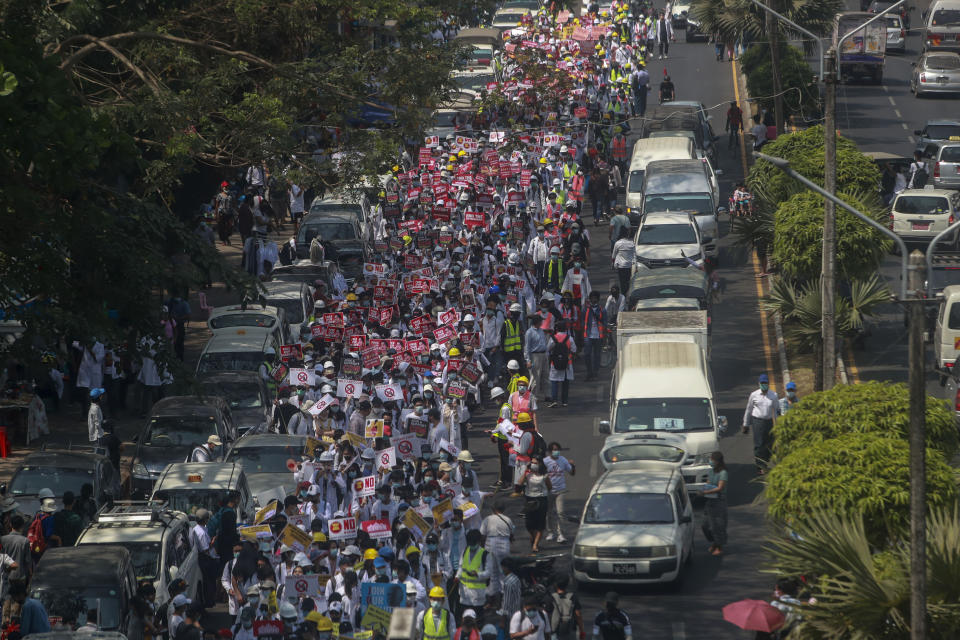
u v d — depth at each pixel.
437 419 99.81
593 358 128.75
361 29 121.25
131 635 69.94
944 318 118.19
